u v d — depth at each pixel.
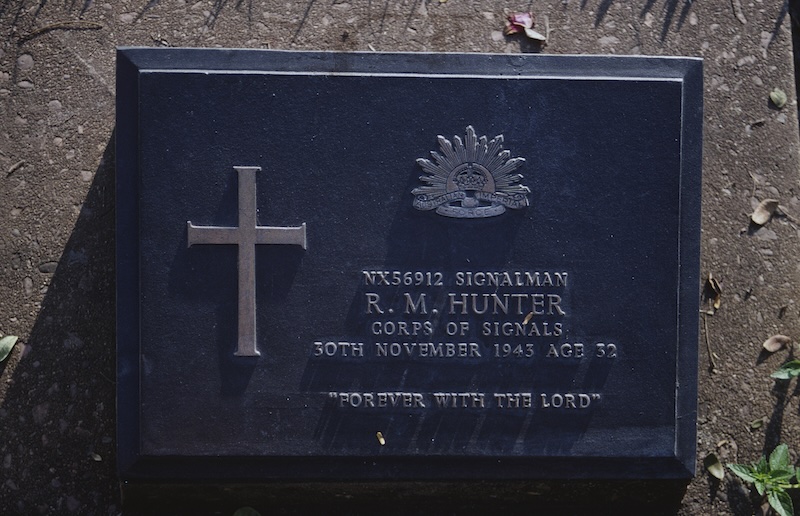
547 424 1.32
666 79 1.34
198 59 1.33
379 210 1.33
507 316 1.33
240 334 1.32
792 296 1.41
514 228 1.33
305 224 1.32
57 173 1.40
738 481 1.38
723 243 1.41
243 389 1.32
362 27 1.41
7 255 1.39
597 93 1.33
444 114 1.33
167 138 1.32
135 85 1.33
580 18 1.42
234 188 1.32
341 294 1.32
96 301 1.38
